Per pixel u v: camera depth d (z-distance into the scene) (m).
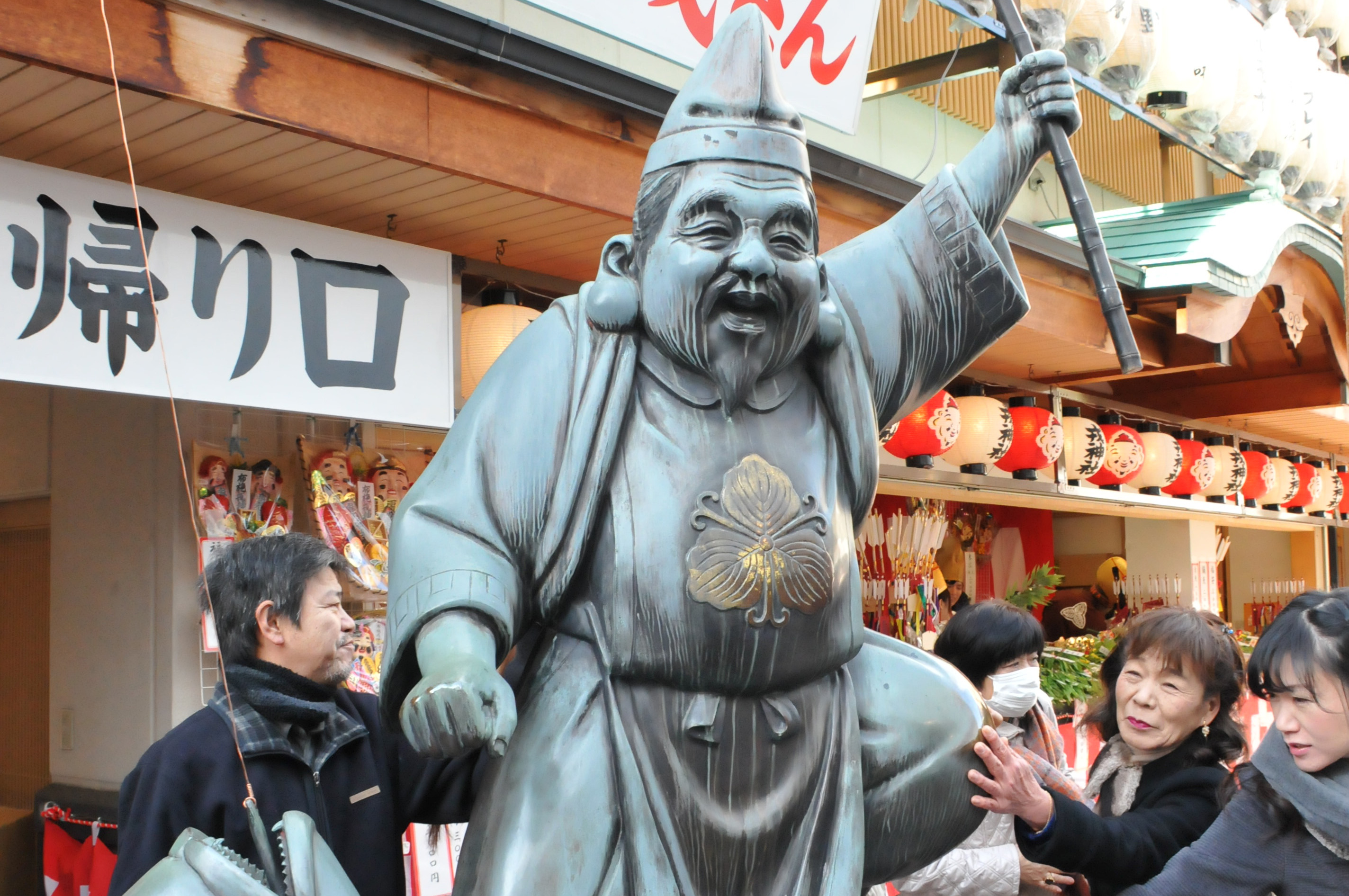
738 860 1.49
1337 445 10.70
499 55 3.15
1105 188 8.76
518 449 1.56
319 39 2.85
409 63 3.02
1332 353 7.69
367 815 2.12
